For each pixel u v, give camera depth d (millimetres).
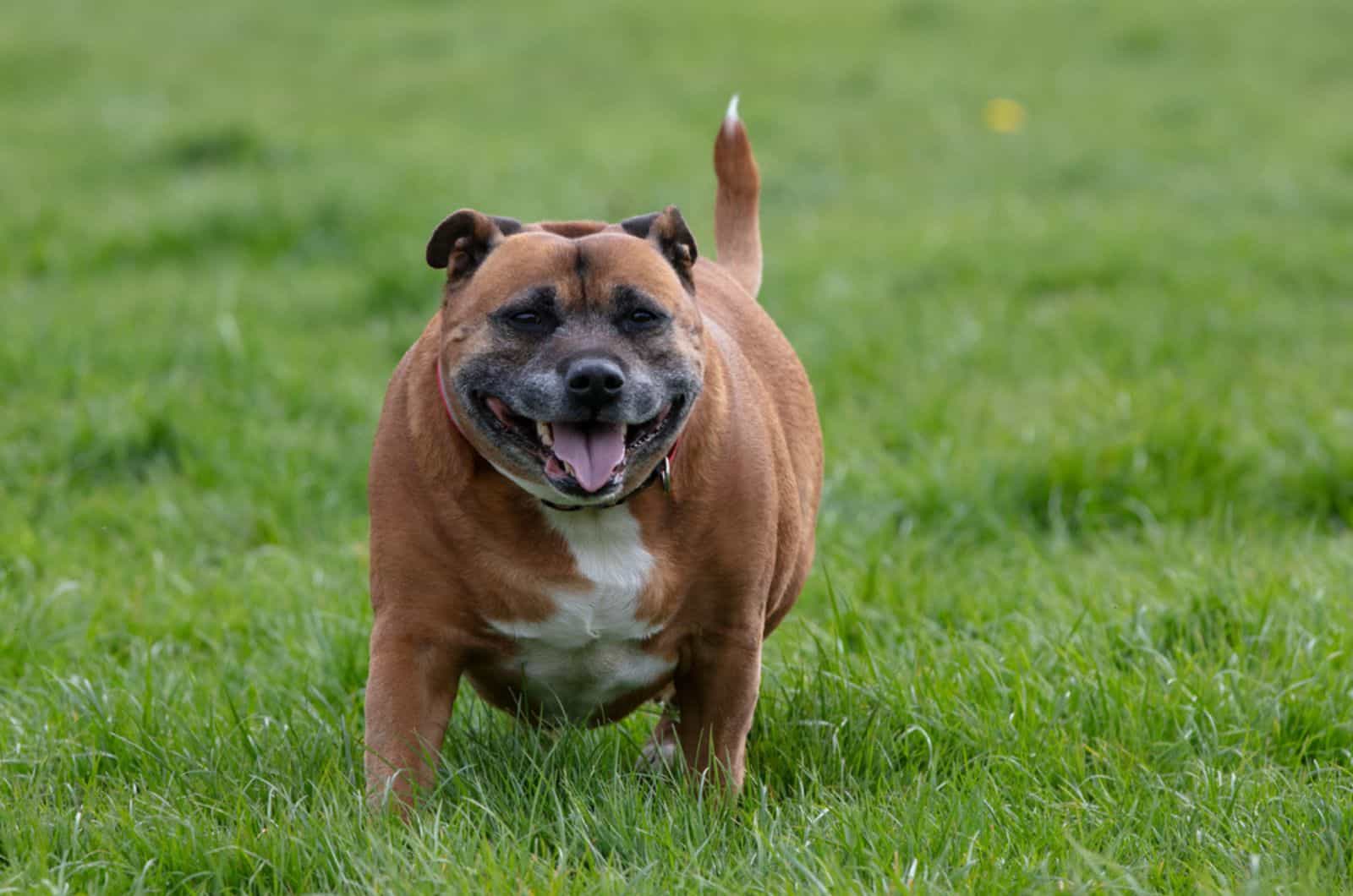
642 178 22688
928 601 9180
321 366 14094
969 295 16641
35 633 8797
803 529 7605
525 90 31219
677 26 37781
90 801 6602
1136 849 6219
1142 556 9742
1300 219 20359
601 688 6918
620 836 6234
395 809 6328
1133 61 33969
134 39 37406
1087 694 7594
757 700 7461
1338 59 33531
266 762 7027
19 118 28312
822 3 40719
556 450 6230
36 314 15234
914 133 27281
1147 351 14078
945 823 6266
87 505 10875
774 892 5766
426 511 6473
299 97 30703
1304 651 8094
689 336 6535
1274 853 6121
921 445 11852
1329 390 12891
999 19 38250
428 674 6602
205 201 19953
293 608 9234
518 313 6355
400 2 41875
